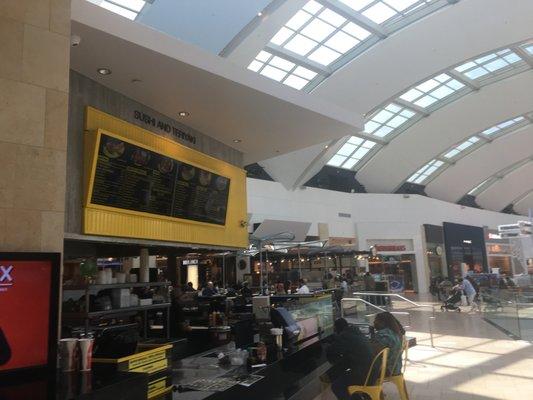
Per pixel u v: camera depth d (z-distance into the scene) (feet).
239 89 19.30
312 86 63.87
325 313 21.02
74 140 16.98
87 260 16.53
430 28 55.52
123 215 18.78
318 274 65.41
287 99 20.70
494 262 110.73
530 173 113.91
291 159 69.77
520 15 52.60
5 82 10.15
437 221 93.81
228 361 14.26
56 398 7.38
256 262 59.72
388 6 52.80
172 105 21.01
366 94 63.31
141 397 8.61
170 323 23.77
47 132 10.68
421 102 76.48
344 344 14.35
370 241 85.25
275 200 70.08
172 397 10.51
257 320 17.37
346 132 25.64
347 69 60.18
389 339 14.89
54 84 10.94
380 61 59.57
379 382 13.97
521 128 94.79
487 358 25.31
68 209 16.40
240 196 28.45
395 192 98.37
